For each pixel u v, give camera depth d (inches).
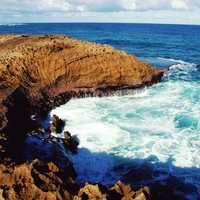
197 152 706.8
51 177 471.5
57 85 1168.8
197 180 610.5
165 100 1080.8
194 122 871.7
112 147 739.4
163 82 1322.6
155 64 1795.0
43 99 1050.1
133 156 697.6
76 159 698.8
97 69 1232.8
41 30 5792.3
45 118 956.0
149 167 655.8
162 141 761.6
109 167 663.8
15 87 924.0
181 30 6412.4
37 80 1141.7
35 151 689.6
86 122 893.8
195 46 2940.5
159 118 909.8
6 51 1280.8
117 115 945.5
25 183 444.1
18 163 543.5
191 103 1036.5
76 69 1214.3
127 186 456.8
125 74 1262.3
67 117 943.7
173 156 692.1
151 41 3481.8
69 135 769.6
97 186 436.1
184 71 1549.0
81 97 1146.0
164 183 601.9
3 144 613.3
